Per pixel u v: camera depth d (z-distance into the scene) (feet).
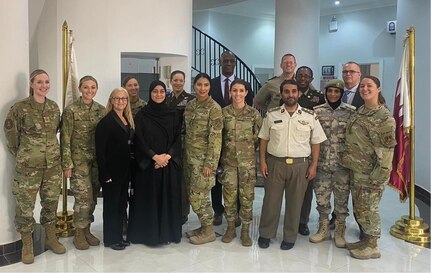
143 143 11.55
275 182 11.67
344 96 13.10
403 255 11.63
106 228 11.73
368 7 32.01
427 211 16.12
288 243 11.95
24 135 10.37
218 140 11.60
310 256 11.50
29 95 11.14
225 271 10.50
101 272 10.32
